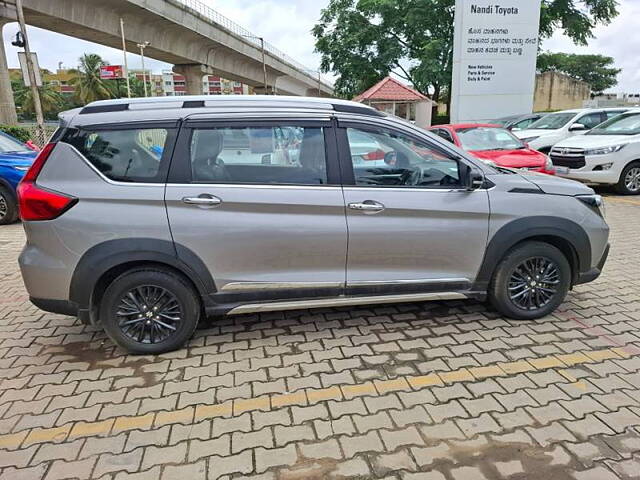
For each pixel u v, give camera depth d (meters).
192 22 30.53
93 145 3.33
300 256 3.48
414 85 30.36
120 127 3.35
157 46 30.11
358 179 3.53
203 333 3.91
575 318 4.03
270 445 2.57
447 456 2.46
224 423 2.77
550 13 27.45
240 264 3.43
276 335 3.85
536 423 2.69
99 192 3.26
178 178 3.34
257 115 3.46
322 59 33.94
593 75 57.09
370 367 3.33
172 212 3.30
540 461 2.40
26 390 3.16
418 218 3.56
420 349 3.56
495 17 15.72
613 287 4.75
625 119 10.35
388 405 2.90
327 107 3.58
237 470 2.40
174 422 2.79
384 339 3.73
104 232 3.26
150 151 3.37
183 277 3.46
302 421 2.77
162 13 26.92
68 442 2.64
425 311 4.22
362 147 3.55
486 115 16.44
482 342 3.64
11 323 4.26
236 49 38.38
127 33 26.81
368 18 31.64
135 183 3.30
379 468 2.39
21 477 2.38
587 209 3.86
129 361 3.50
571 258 3.97
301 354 3.54
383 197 3.51
